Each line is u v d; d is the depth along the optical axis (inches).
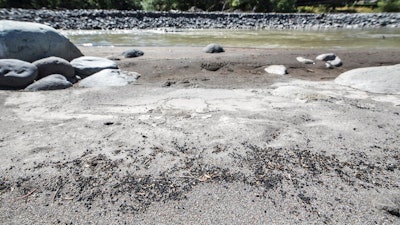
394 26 775.1
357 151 118.7
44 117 150.2
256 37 557.9
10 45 228.2
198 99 178.7
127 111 158.9
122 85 208.4
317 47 425.7
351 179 100.7
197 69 262.1
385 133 134.3
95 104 169.2
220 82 223.9
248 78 237.0
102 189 95.7
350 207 87.7
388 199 90.3
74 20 665.0
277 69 257.9
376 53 337.1
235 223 82.0
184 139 127.2
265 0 1072.2
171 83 220.1
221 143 123.9
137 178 101.0
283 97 184.2
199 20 770.8
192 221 82.7
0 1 810.8
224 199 91.0
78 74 231.0
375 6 1257.4
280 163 109.8
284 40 513.7
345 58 313.9
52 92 189.8
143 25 703.1
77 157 113.0
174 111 158.9
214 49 345.4
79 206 88.4
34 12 661.9
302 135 131.6
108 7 990.4
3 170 104.7
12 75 192.7
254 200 90.6
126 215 85.0
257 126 139.8
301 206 88.1
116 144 123.0
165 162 110.3
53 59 215.3
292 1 1099.9
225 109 161.8
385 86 198.7
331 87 208.8
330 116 153.3
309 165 108.7
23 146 120.6
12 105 166.2
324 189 95.7
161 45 439.5
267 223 81.9
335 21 821.2
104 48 386.6
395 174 103.7
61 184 98.0
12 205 88.8
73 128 137.6
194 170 105.5
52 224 81.8
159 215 84.9
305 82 223.6
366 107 167.3
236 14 810.2
